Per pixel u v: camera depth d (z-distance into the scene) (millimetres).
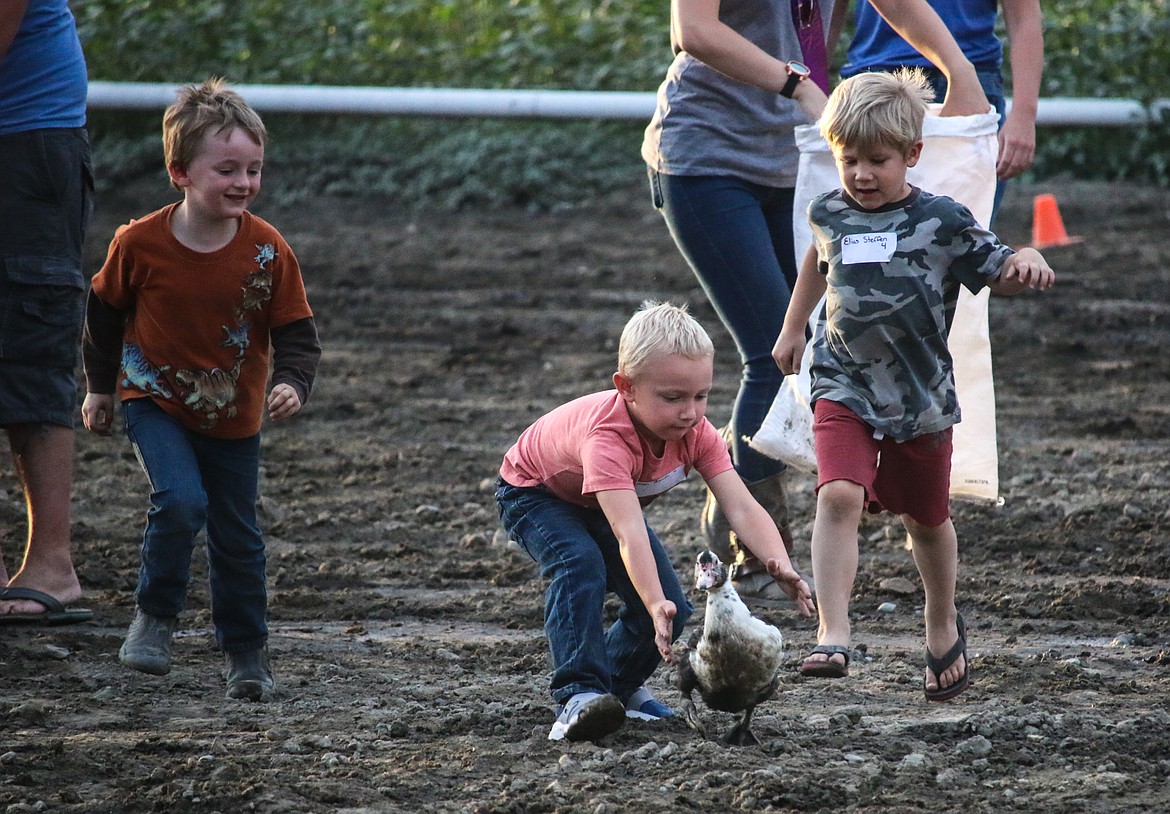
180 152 12852
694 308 34812
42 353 15938
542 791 10828
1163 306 33969
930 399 12695
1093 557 18609
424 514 21016
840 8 18047
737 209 16438
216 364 13258
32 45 15750
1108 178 48000
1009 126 16766
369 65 52875
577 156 49344
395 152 50250
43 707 13062
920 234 12703
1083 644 15445
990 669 14281
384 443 24906
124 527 20078
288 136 51375
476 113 46000
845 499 12469
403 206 47438
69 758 11477
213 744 11914
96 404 13648
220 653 15070
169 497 12867
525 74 52469
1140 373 28922
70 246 16156
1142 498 21062
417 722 12586
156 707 13258
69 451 16281
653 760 11445
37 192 15820
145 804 10602
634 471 11820
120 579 17812
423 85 52562
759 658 11156
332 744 11977
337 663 14844
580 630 11742
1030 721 12305
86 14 52125
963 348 15242
